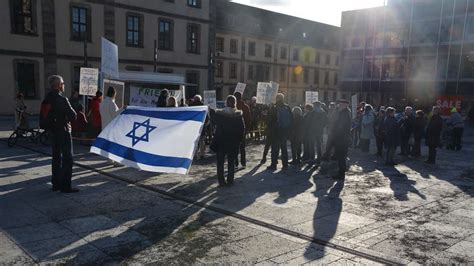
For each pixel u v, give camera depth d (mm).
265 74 55656
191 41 35750
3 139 13617
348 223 5766
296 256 4480
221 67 49688
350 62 43688
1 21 24875
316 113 10820
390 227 5668
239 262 4266
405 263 4418
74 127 12102
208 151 12438
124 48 30984
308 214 6121
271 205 6531
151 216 5711
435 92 36844
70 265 4055
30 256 4227
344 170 8891
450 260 4555
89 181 7676
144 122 7312
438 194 7809
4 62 25234
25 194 6574
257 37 53750
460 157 13508
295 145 10688
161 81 21734
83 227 5148
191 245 4695
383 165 11211
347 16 43500
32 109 26547
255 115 15914
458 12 35094
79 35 28469
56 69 27469
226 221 5613
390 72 40344
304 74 62219
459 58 35250
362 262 4387
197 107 7141
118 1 30172
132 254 4387
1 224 5145
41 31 26594
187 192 7141
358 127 14812
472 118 32469
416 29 38062
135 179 7973
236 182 8156
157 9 32656
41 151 10984
